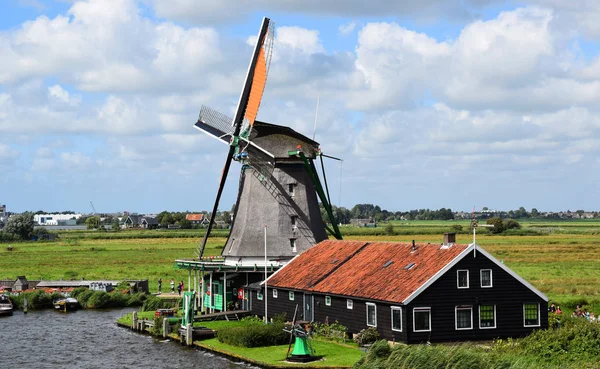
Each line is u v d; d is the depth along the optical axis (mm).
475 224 51219
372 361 41750
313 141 75125
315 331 55406
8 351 57531
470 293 50344
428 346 42406
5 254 155250
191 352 55188
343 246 63719
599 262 119875
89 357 54688
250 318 65812
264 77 73188
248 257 71438
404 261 54438
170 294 88062
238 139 74125
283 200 73000
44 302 85500
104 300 85125
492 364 39219
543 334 44781
